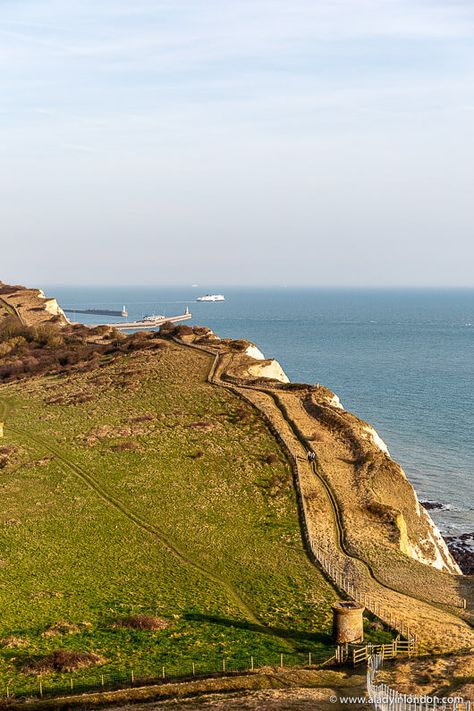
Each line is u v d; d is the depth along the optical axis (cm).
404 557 5653
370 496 6744
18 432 8888
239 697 3438
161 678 3719
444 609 4841
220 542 5806
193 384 10125
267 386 9981
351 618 4181
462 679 3669
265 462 7456
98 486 7000
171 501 6612
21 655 3975
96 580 5100
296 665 3900
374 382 19662
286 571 5303
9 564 5350
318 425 8494
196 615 4550
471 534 8662
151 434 8344
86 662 3872
